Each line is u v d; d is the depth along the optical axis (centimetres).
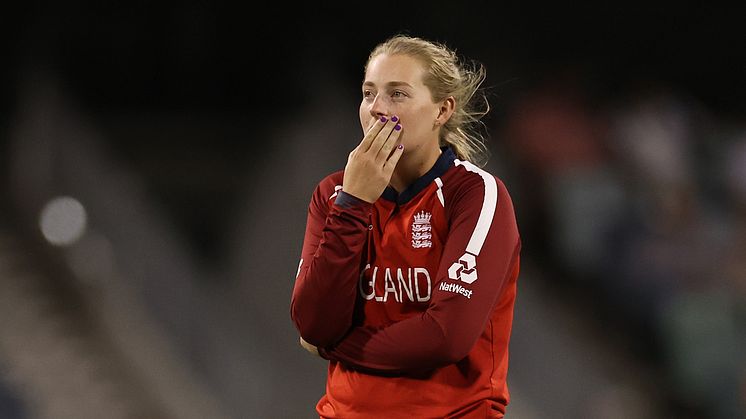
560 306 3019
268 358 2652
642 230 3025
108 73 4062
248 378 2648
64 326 2777
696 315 2750
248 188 3272
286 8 3953
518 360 2692
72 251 2911
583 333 2939
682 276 2911
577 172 3156
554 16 4084
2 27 3800
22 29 3819
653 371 2862
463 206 816
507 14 3956
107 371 2712
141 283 2812
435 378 823
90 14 3994
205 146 3875
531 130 3269
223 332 2723
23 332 2706
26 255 2911
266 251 2784
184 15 4003
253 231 2886
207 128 3947
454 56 863
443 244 820
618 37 4088
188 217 3556
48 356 2672
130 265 2834
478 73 884
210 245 3438
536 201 3219
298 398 2575
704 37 4084
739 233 2933
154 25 4028
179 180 3719
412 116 816
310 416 2548
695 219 3016
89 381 2672
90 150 2984
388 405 824
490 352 839
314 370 2553
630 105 3366
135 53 4031
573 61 3878
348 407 841
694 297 2792
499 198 826
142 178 3703
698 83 4016
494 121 3512
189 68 4041
